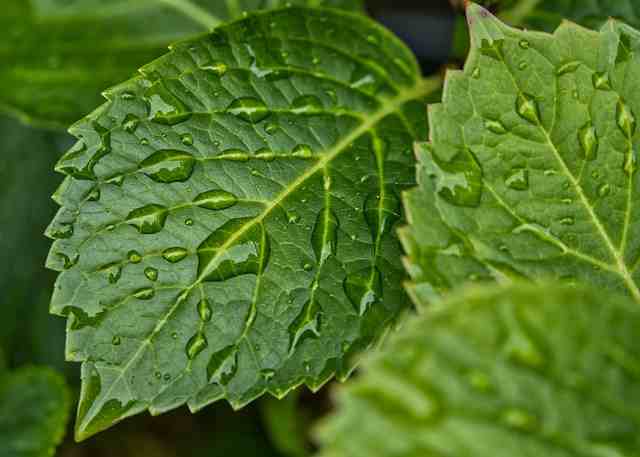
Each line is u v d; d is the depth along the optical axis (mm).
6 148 651
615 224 505
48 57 613
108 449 685
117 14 617
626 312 454
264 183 526
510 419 445
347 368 516
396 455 440
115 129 521
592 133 509
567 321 452
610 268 502
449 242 496
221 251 518
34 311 642
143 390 509
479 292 453
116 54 613
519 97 510
